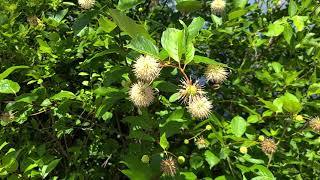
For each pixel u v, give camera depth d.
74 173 0.36
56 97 0.35
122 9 0.34
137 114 0.42
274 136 0.35
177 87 0.30
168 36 0.26
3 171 0.33
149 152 0.33
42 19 0.46
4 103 0.44
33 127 0.42
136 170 0.28
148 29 0.40
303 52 0.47
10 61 0.43
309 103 0.37
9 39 0.42
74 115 0.40
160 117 0.35
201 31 0.40
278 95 0.41
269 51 0.48
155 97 0.36
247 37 0.45
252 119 0.34
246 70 0.43
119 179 0.46
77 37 0.42
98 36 0.40
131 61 0.32
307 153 0.39
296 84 0.40
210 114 0.30
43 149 0.35
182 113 0.30
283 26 0.38
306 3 0.41
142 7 0.51
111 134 0.44
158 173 0.29
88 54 0.44
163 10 0.51
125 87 0.32
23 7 0.48
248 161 0.31
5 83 0.33
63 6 0.51
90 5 0.37
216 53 0.47
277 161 0.36
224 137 0.32
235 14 0.39
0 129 0.41
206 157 0.31
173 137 0.39
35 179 0.33
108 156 0.43
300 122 0.35
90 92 0.38
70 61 0.42
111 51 0.31
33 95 0.34
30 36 0.47
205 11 0.49
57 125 0.40
